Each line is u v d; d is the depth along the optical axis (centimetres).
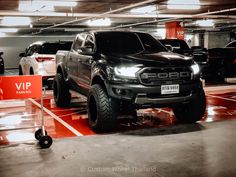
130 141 456
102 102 490
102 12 1591
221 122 563
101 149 420
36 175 335
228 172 333
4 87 423
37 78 436
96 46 568
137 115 661
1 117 660
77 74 639
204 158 378
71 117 652
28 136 503
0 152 415
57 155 398
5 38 2823
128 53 553
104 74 495
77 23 2138
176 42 1058
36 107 779
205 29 2956
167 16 1645
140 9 1435
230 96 902
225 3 1328
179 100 497
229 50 1211
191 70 511
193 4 1338
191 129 519
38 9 1418
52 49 1051
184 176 325
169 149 415
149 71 480
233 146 423
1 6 1291
